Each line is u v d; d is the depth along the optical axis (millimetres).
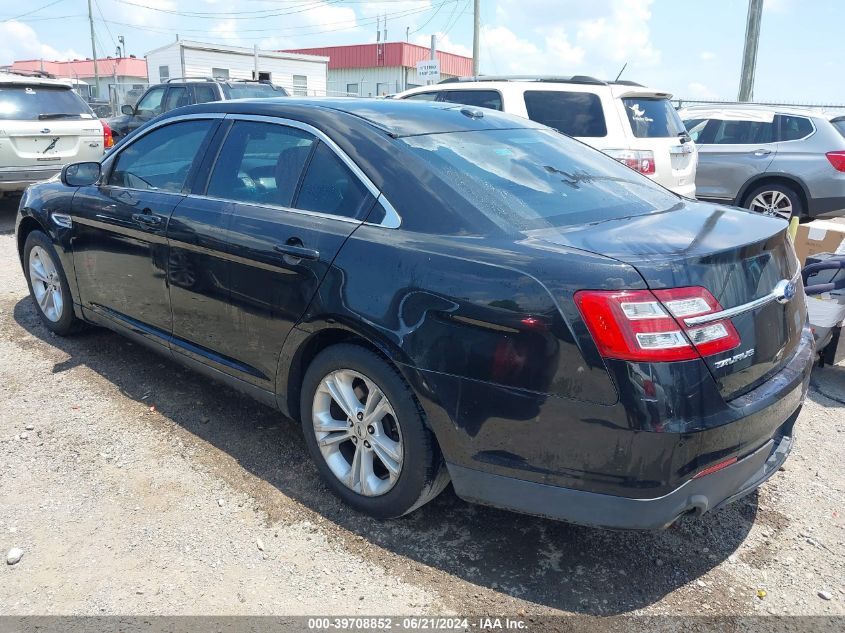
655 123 7531
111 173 4277
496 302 2426
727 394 2377
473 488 2607
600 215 2895
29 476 3271
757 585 2668
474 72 24797
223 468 3367
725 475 2436
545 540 2895
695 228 2711
